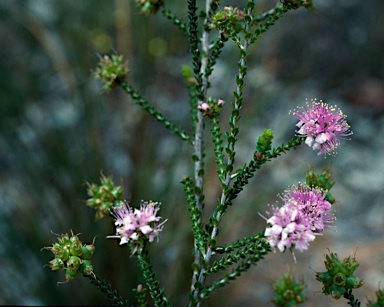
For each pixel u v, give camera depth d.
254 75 0.62
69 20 0.59
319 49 0.73
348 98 0.70
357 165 0.61
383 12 0.77
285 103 0.65
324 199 0.23
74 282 0.43
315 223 0.21
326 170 0.24
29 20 0.61
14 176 0.52
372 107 0.69
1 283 0.45
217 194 0.47
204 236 0.23
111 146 0.55
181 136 0.26
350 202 0.57
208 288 0.22
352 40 0.75
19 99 0.52
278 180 0.55
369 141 0.64
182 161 0.51
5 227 0.44
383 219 0.54
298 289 0.21
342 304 0.45
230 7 0.24
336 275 0.21
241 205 0.50
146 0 0.27
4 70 0.53
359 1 0.79
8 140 0.49
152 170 0.46
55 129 0.49
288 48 0.73
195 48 0.24
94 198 0.25
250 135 0.59
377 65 0.73
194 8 0.24
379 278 0.47
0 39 0.76
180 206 0.45
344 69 0.72
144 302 0.23
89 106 0.49
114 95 0.57
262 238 0.21
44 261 0.43
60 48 0.58
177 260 0.43
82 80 0.52
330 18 0.77
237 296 0.45
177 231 0.44
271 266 0.49
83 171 0.45
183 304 0.41
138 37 0.53
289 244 0.20
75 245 0.22
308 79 0.71
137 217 0.22
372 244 0.51
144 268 0.22
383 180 0.59
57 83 0.69
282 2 0.23
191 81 0.28
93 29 0.57
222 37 0.24
